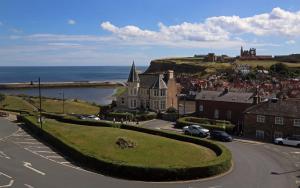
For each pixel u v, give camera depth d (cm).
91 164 4550
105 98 19138
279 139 6347
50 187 3791
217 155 5003
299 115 6525
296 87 13725
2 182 3938
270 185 3953
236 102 8162
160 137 6141
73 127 6981
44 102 12875
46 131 6284
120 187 3819
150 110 10250
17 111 10469
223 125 7456
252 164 4847
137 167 4112
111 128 6900
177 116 9125
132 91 10706
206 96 8775
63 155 5188
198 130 6906
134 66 10769
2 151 5406
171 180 4072
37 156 5119
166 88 10350
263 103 7100
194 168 4128
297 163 4962
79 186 3828
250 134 7088
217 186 3891
